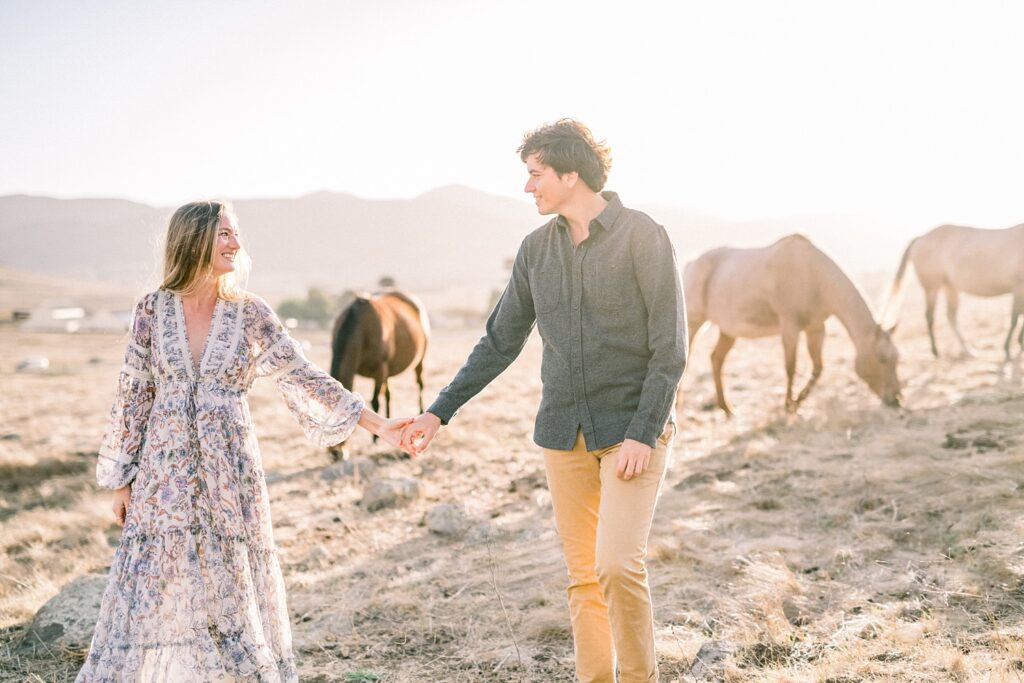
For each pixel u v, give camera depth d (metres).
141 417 2.62
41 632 3.79
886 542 4.25
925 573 3.78
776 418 8.41
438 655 3.53
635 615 2.45
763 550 4.32
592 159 2.57
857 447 6.49
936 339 13.84
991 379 9.16
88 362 36.81
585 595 2.69
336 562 5.11
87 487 7.96
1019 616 3.20
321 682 3.30
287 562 5.14
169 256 2.59
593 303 2.59
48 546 6.07
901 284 10.98
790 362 8.80
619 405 2.59
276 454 9.06
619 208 2.60
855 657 2.99
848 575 3.92
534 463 7.65
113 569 2.54
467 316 77.31
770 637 3.29
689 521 5.00
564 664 3.31
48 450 9.85
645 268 2.52
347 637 3.77
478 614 3.92
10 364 35.81
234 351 2.65
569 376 2.64
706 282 9.74
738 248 9.78
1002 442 5.77
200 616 2.48
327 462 8.44
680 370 2.51
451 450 8.40
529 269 2.78
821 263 8.55
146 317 2.62
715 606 3.72
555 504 2.75
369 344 9.15
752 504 5.30
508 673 3.29
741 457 6.83
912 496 4.89
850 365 12.24
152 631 2.45
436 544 5.28
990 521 4.21
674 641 3.34
